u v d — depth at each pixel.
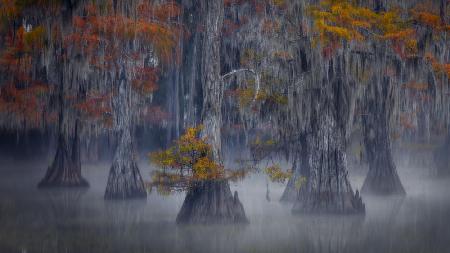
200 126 50.59
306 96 58.88
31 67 85.56
